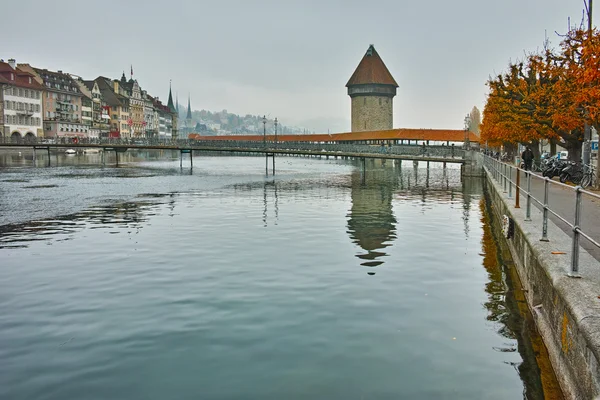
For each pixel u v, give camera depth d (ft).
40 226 73.36
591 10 81.76
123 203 102.83
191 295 40.16
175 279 44.93
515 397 24.40
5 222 76.95
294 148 238.89
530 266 34.53
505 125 147.54
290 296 39.96
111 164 282.97
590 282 23.67
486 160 164.14
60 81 405.39
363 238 65.05
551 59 114.21
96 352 29.71
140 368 27.66
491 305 37.76
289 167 288.30
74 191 127.75
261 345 30.40
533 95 112.98
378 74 405.80
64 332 32.81
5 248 57.98
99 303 38.32
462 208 99.60
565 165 89.40
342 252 56.29
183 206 98.63
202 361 28.37
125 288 42.22
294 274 46.62
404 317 35.17
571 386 21.77
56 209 92.53
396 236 66.74
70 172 207.41
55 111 395.55
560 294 23.16
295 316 35.29
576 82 75.66
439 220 82.12
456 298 39.52
